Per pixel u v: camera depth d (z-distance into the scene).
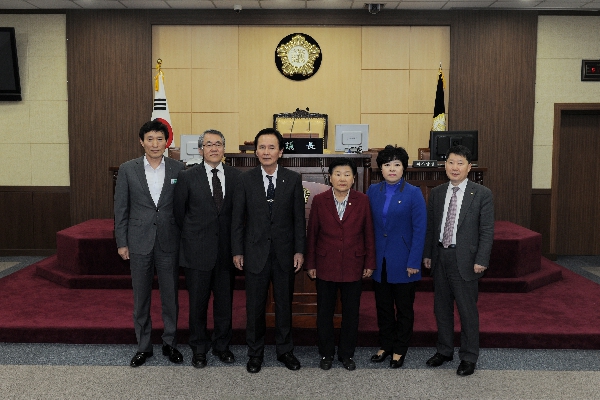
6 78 7.16
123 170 3.33
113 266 5.09
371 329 3.82
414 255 3.25
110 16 7.23
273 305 3.80
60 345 3.85
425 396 3.02
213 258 3.28
